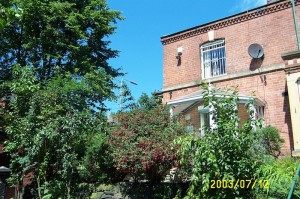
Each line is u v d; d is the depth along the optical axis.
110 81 17.53
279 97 13.34
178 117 10.55
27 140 9.88
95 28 18.31
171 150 8.51
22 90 10.77
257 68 14.18
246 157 5.83
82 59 17.16
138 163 8.91
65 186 10.05
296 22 13.48
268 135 10.26
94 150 10.49
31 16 15.80
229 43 15.30
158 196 9.45
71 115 10.18
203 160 5.77
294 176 5.07
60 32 16.81
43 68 16.56
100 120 11.21
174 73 16.92
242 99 12.15
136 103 14.05
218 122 5.94
